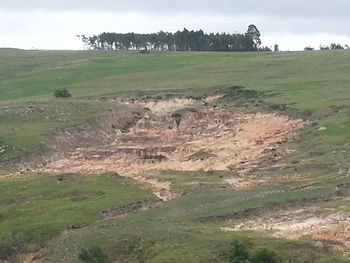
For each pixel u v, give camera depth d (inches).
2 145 2650.1
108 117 3228.3
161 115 3361.2
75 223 1686.8
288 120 2942.9
